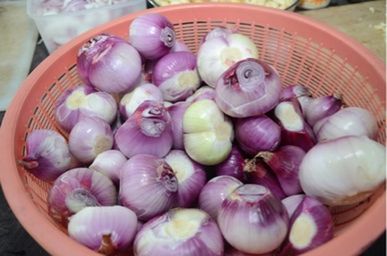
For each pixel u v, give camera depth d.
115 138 0.37
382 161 0.29
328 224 0.30
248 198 0.28
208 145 0.34
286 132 0.35
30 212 0.28
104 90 0.39
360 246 0.25
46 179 0.36
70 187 0.31
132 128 0.35
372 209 0.27
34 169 0.35
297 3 0.54
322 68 0.43
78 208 0.31
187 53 0.41
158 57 0.41
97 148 0.36
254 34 0.46
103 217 0.29
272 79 0.34
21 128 0.36
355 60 0.39
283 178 0.33
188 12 0.46
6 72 0.54
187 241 0.28
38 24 0.52
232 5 0.45
